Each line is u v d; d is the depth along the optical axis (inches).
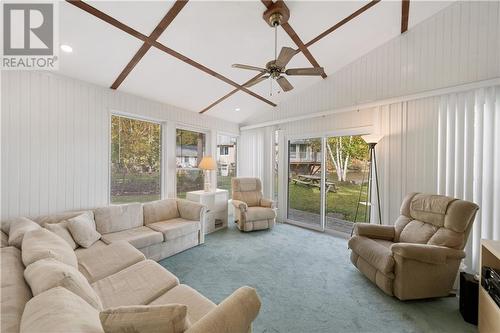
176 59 115.2
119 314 33.9
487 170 101.4
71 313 36.3
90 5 76.4
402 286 81.7
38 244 64.6
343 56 144.5
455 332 70.1
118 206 120.5
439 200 95.9
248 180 193.6
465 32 107.9
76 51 97.7
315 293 89.3
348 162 163.0
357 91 149.6
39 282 46.1
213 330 36.4
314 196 180.1
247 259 119.6
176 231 123.0
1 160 94.0
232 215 219.8
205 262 115.5
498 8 100.0
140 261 81.8
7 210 95.4
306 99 179.6
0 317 40.0
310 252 129.8
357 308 80.4
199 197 157.6
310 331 69.4
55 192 108.9
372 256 91.7
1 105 93.7
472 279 75.2
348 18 110.3
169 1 79.7
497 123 99.9
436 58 116.6
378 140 133.8
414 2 107.9
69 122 113.9
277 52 123.6
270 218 172.4
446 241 86.2
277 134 203.0
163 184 163.8
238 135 230.7
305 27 110.3
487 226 101.0
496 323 60.4
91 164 122.6
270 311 78.4
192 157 189.2
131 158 147.1
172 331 33.0
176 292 62.4
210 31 99.4
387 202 135.1
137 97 144.9
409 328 71.3
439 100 116.3
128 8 79.7
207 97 164.7
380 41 134.9
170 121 166.4
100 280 67.7
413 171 125.1
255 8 91.3
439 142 116.0
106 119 129.7
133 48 101.3
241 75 139.4
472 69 105.9
